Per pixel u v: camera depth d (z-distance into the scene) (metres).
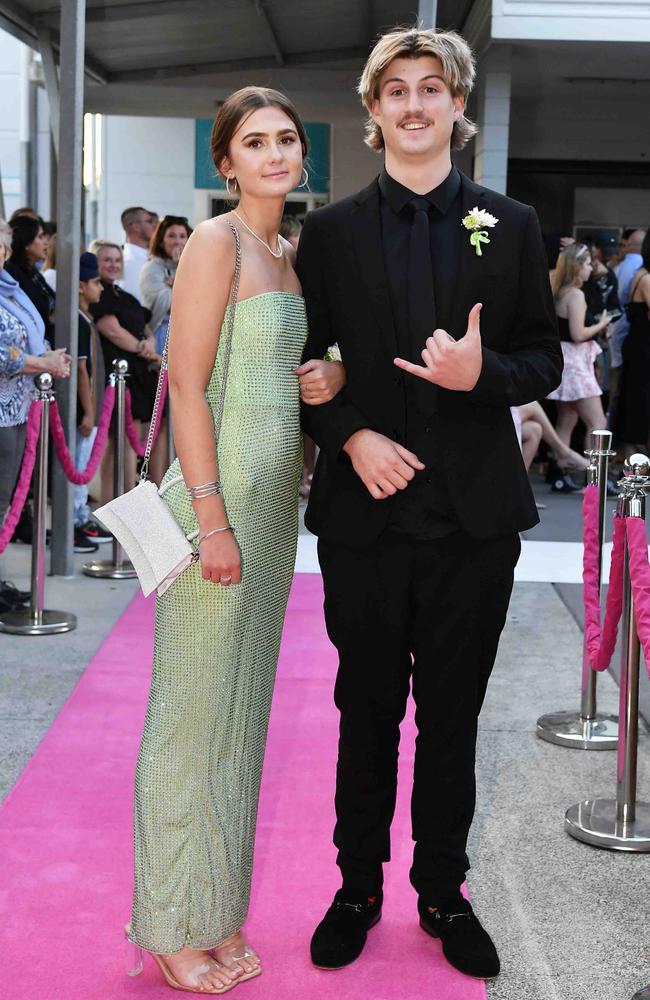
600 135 12.00
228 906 2.47
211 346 2.28
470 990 2.48
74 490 6.67
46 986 2.47
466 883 2.97
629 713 3.20
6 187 12.88
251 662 2.45
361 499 2.45
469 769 2.57
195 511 2.31
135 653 4.83
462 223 2.40
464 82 2.36
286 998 2.44
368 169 12.34
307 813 3.34
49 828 3.22
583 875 3.03
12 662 4.68
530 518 2.47
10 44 12.70
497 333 2.43
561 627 5.45
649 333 8.73
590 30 8.33
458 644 2.47
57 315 5.98
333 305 2.44
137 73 10.02
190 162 14.38
